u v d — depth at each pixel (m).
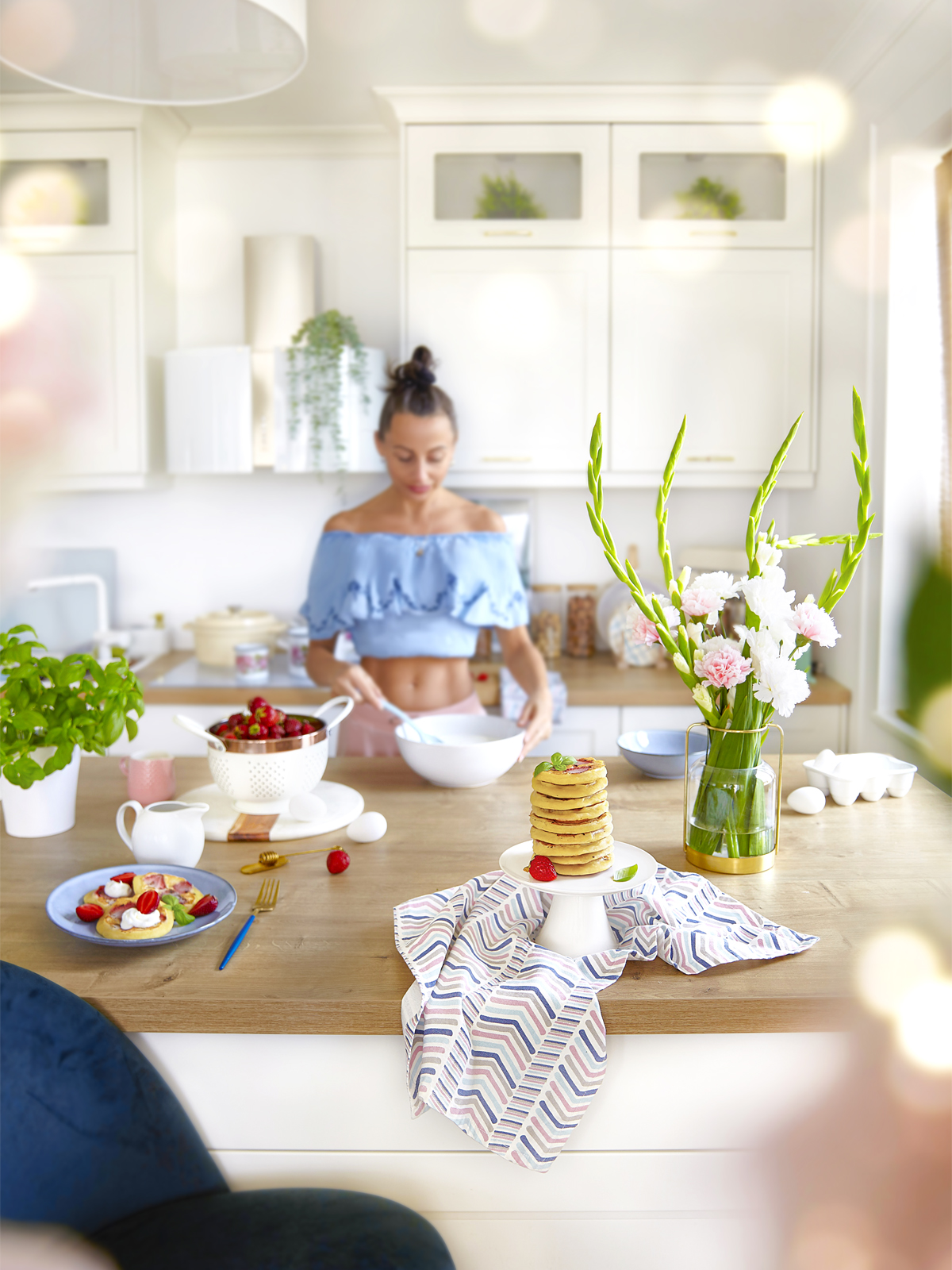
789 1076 1.07
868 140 2.62
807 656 2.88
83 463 3.08
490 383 3.02
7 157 2.99
